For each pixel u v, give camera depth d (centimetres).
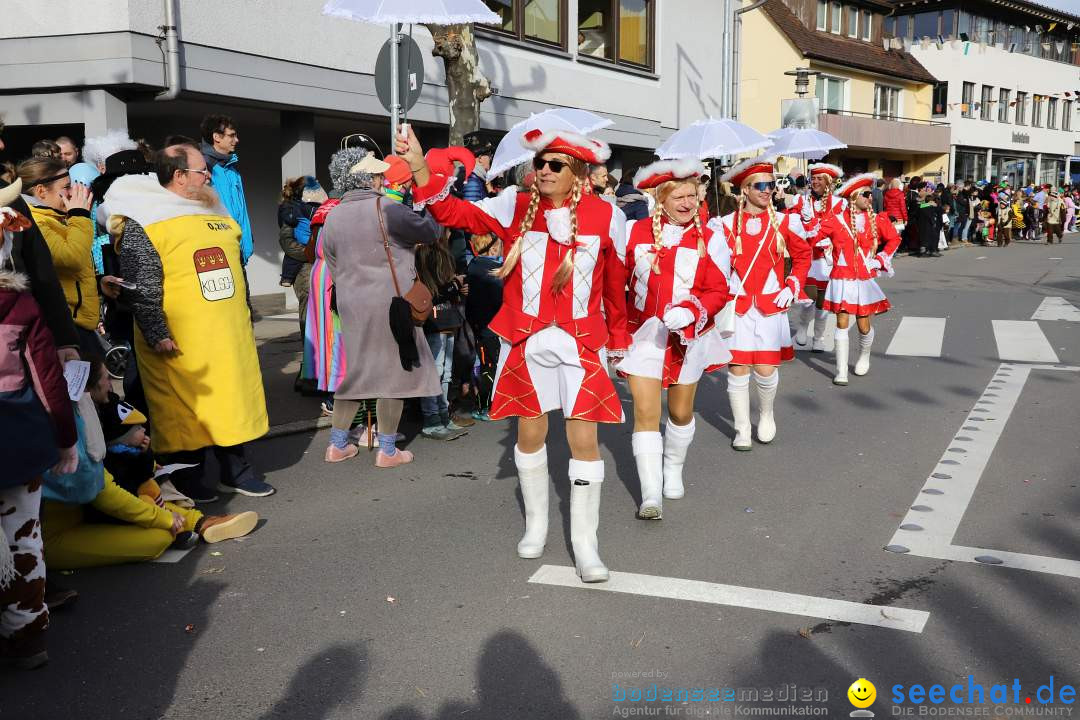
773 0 3341
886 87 3775
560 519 488
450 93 955
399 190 561
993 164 4541
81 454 394
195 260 480
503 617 373
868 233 835
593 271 395
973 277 1841
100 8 943
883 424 686
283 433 655
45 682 329
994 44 4450
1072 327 1151
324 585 407
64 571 423
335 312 648
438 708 309
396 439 616
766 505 507
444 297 636
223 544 457
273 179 1418
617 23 1752
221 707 311
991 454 600
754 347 612
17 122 1003
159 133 1256
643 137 1830
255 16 1086
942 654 338
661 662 336
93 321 466
